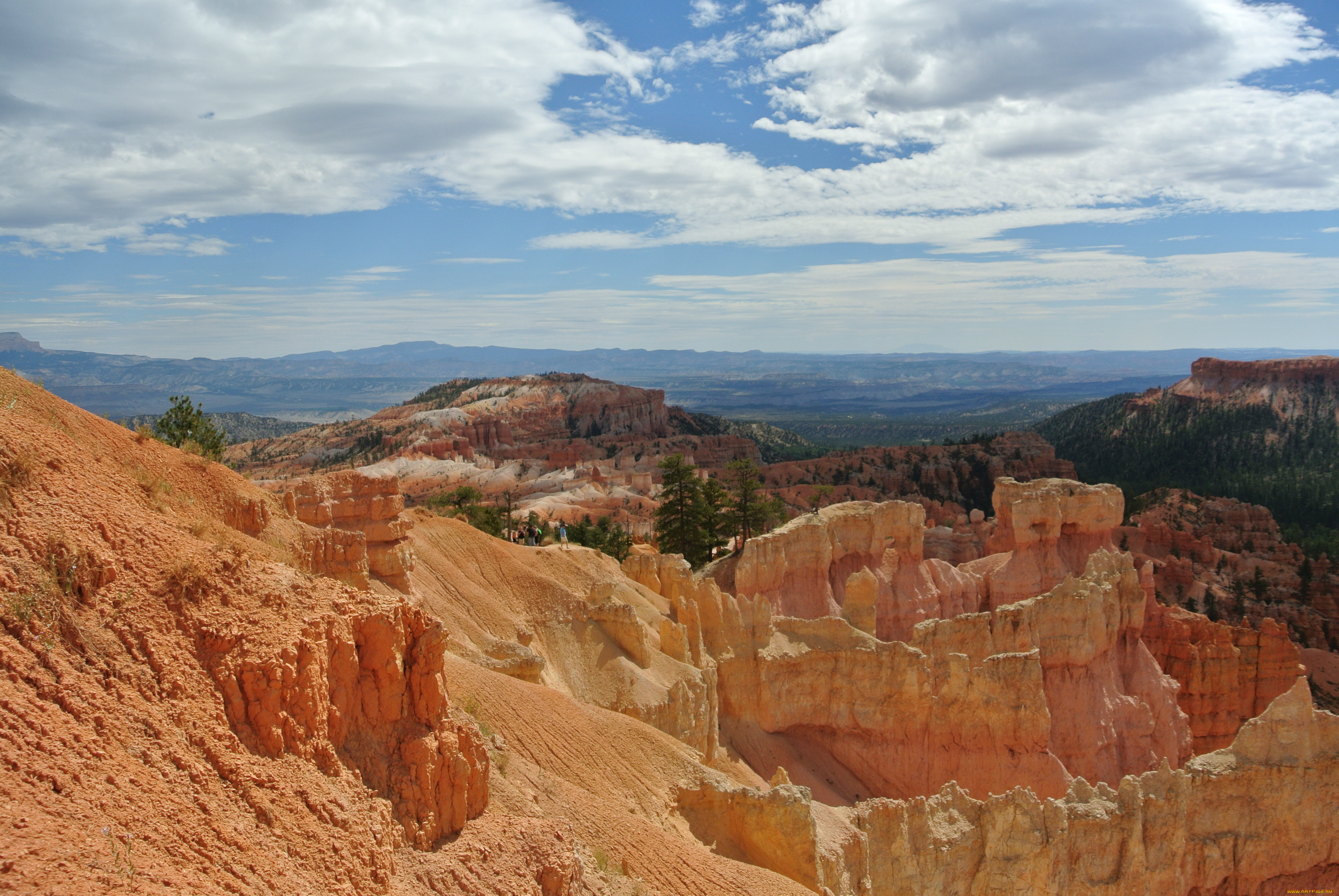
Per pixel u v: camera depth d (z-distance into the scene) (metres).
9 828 11.41
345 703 18.80
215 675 16.44
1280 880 49.00
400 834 18.27
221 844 14.06
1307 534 174.88
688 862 29.70
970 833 43.09
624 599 52.88
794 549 61.91
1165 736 64.25
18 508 15.88
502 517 110.94
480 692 32.62
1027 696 54.12
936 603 66.56
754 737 53.62
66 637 14.86
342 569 33.59
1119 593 66.19
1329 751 50.09
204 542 19.02
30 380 22.44
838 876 36.28
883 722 55.12
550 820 22.62
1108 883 44.50
